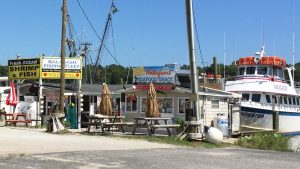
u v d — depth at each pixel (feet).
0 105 115.03
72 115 84.07
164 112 84.17
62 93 76.38
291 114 119.14
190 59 65.82
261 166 40.86
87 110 115.96
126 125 73.51
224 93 88.43
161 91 84.84
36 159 40.14
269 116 108.37
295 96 122.42
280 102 116.26
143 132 79.10
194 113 66.54
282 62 115.55
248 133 92.12
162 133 78.89
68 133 71.61
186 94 81.87
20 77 100.07
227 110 88.94
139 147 54.80
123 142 59.77
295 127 120.98
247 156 48.96
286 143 72.43
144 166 38.14
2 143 52.49
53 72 97.81
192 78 66.18
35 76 97.50
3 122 97.81
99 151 47.55
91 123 72.43
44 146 50.75
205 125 79.87
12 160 39.32
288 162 44.73
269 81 112.06
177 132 71.72
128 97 89.25
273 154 53.62
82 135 68.95
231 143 69.21
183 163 40.81
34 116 99.50
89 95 116.26
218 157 46.68
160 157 44.47
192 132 66.13
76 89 111.24
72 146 51.88
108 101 82.99
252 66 113.80
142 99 87.45
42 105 101.35
